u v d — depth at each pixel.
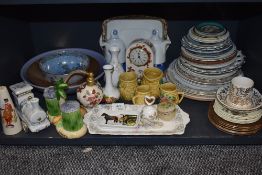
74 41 1.30
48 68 1.18
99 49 1.31
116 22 1.19
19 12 1.16
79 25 1.26
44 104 1.11
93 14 1.23
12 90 1.03
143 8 1.21
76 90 1.08
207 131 1.01
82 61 1.19
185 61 1.11
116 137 0.99
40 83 1.10
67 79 1.03
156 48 1.16
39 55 1.23
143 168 0.96
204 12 1.22
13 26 1.12
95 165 0.97
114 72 1.12
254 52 1.09
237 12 1.21
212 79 1.08
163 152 1.01
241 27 1.21
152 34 1.17
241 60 1.12
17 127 1.01
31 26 1.25
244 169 0.95
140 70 1.17
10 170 0.96
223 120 0.99
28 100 1.00
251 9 1.10
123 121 1.01
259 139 0.99
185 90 1.11
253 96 1.01
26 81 1.10
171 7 1.21
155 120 1.01
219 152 1.01
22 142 1.01
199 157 0.99
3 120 0.99
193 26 1.19
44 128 1.02
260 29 1.04
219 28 1.10
